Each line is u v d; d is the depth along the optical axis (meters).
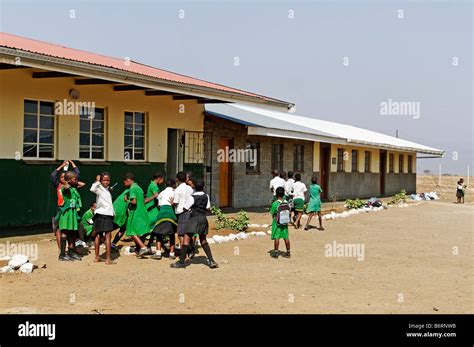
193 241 11.07
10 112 12.95
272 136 22.94
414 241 14.47
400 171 40.78
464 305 7.91
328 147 30.44
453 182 57.91
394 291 8.67
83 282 8.69
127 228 11.05
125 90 15.79
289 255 11.53
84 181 14.95
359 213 22.62
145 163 17.16
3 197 12.85
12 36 15.94
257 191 23.81
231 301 7.81
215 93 17.03
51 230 13.66
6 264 9.63
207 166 20.66
